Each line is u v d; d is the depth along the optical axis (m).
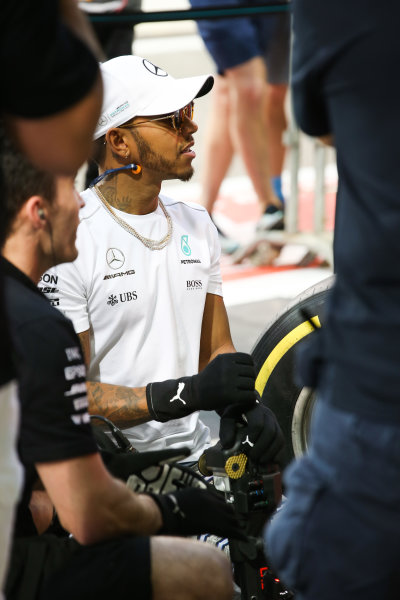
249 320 13.10
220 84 15.32
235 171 21.20
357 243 4.43
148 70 6.96
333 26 4.33
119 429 6.73
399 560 4.47
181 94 6.84
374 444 4.38
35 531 5.55
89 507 5.04
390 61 4.22
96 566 5.20
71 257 5.39
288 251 16.34
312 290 7.54
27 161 4.95
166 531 5.44
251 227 17.47
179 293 7.18
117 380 7.04
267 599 6.32
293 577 4.75
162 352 7.09
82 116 4.33
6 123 4.37
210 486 6.01
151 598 5.25
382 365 4.32
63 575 5.20
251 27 14.55
